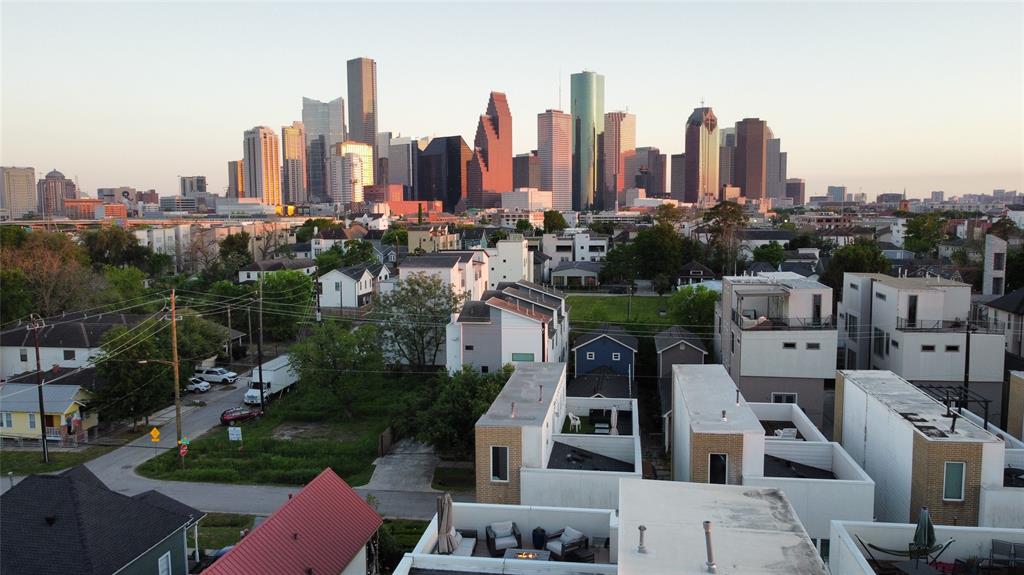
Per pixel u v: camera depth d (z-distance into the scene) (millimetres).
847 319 51406
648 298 100688
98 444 44781
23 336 57969
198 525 32156
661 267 106000
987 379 41281
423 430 38188
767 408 34750
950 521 22688
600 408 37000
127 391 45688
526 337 48281
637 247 108062
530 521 21641
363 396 52812
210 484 38188
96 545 22406
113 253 107438
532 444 25531
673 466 32219
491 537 20938
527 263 94438
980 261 98562
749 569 13320
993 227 122125
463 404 38094
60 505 23219
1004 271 74312
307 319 71312
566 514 21438
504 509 21719
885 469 26062
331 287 86250
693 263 109000
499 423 25812
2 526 22734
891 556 18812
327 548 22156
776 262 112125
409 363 59562
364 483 37875
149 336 49719
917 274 79438
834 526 19250
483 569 18078
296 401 52500
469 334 48812
